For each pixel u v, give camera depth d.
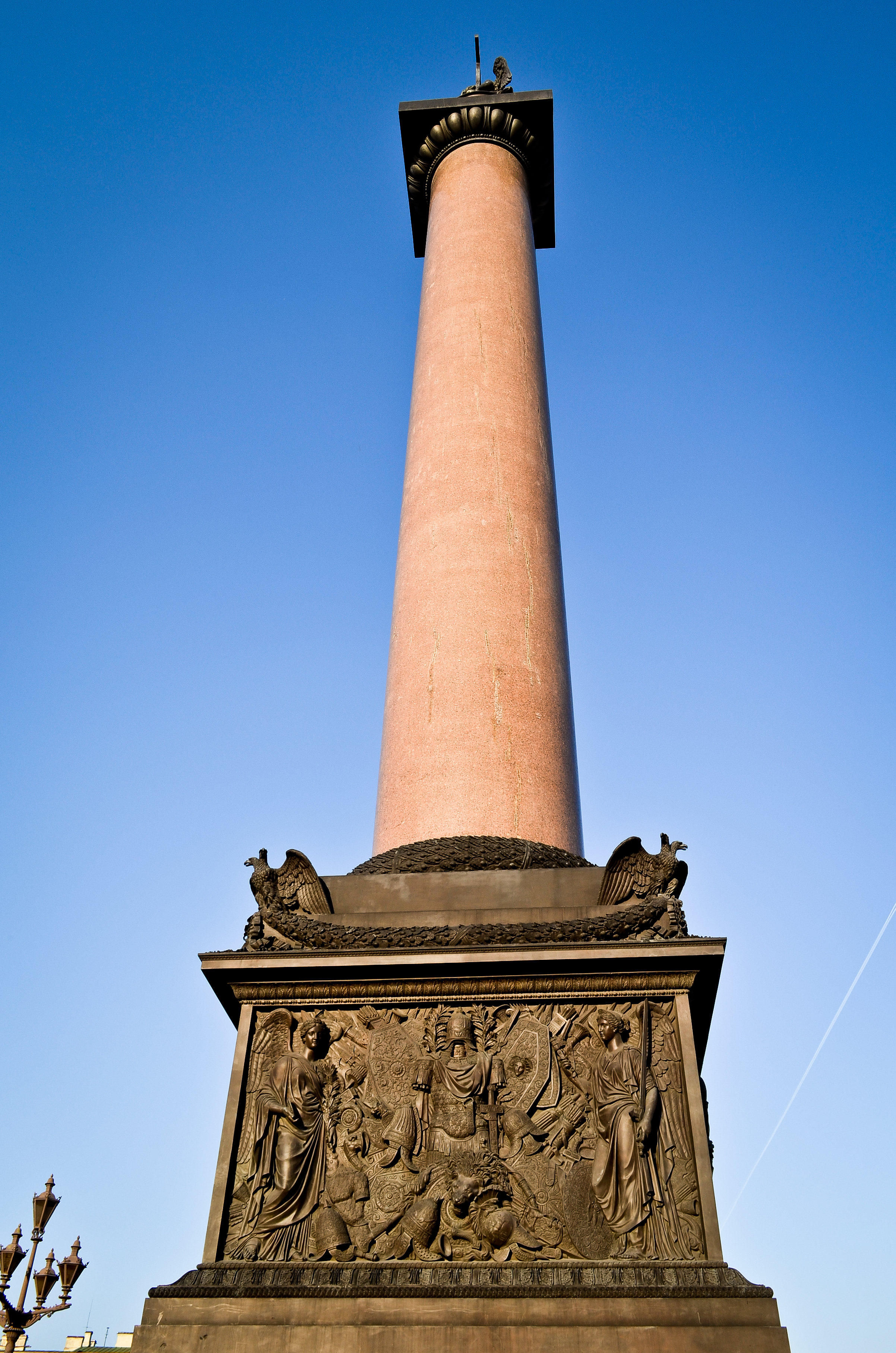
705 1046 12.01
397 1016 10.95
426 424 15.78
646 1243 9.64
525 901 11.55
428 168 19.97
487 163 18.97
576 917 11.23
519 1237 9.76
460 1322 9.16
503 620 13.84
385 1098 10.54
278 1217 10.06
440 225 18.22
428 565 14.42
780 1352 8.81
